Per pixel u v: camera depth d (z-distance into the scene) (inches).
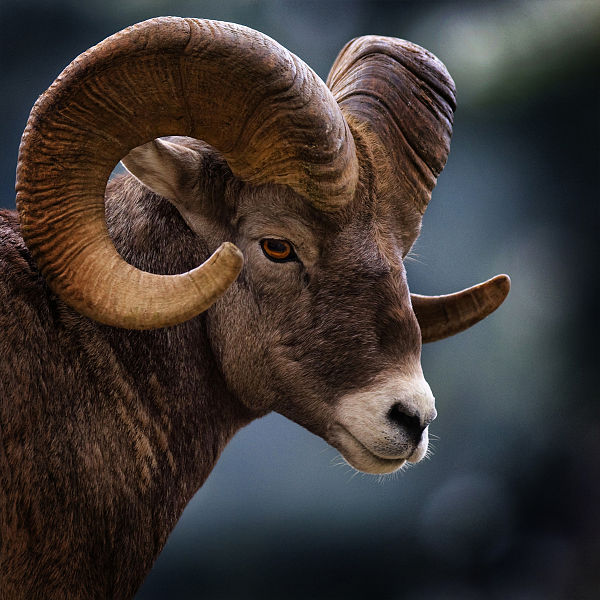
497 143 3309.5
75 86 538.3
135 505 615.8
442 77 685.3
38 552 570.3
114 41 539.2
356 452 622.8
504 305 3110.2
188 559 2529.5
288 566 2576.3
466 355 3041.3
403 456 614.9
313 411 629.9
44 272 550.0
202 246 632.4
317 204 594.2
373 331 611.8
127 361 622.5
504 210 3233.3
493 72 3248.0
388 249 625.6
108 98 549.0
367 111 650.2
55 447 581.0
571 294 3132.4
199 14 3139.8
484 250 3181.6
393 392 606.9
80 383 601.3
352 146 601.3
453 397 3009.4
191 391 644.1
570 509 2886.3
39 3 2974.9
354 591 2576.3
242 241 621.9
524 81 3233.3
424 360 3021.7
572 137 3265.3
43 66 2999.5
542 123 3287.4
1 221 626.8
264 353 628.4
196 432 650.2
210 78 561.3
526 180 3270.2
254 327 627.5
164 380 633.6
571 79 3213.6
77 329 609.6
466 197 3253.0
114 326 561.3
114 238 645.3
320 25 3248.0
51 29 2997.0
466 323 737.0
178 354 637.9
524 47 3255.4
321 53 3255.4
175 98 565.0
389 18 3282.5
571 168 3267.7
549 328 3100.4
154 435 626.8
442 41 3270.2
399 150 649.6
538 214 3245.6
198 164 618.2
